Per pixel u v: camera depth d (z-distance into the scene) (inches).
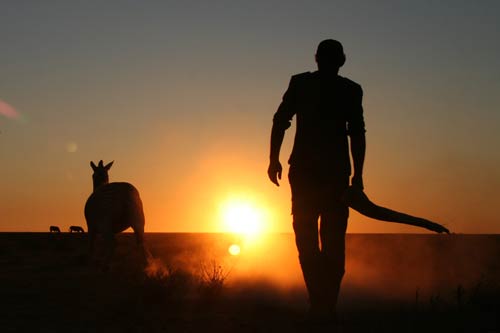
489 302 437.4
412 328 357.1
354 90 418.9
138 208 830.5
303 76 424.2
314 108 412.5
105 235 802.2
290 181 415.5
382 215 383.6
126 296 490.3
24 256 1013.2
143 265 802.2
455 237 2117.4
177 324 379.2
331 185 405.1
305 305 460.4
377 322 371.9
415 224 378.3
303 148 410.6
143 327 370.6
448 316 382.3
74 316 406.3
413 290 553.6
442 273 725.3
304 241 405.1
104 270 725.3
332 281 401.1
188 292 500.7
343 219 407.8
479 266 834.2
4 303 460.4
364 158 417.1
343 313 416.2
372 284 603.2
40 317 402.6
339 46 422.6
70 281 609.9
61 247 1322.6
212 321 388.5
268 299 489.7
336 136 410.9
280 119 426.9
